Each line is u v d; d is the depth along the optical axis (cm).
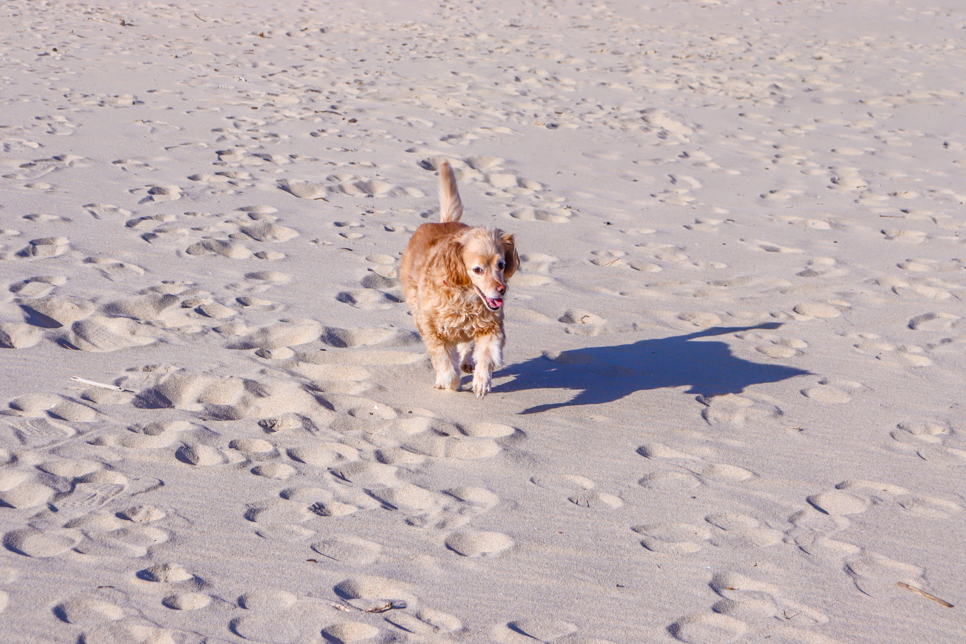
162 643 256
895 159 1001
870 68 1501
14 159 802
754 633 275
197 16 1809
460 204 533
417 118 1080
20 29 1518
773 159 989
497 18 1956
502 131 1046
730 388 469
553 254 679
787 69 1478
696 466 385
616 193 851
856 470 385
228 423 400
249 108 1070
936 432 425
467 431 413
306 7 2036
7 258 573
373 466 372
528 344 519
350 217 729
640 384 471
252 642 258
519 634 269
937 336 548
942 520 347
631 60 1512
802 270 665
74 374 434
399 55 1473
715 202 836
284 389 433
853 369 497
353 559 304
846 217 801
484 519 334
